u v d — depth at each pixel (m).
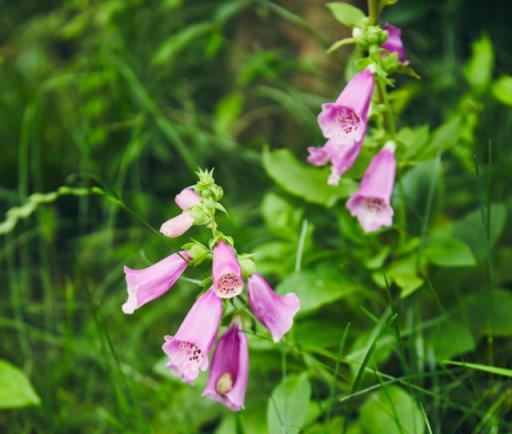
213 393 0.87
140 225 1.26
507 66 1.28
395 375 1.01
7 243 1.19
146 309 1.18
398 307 1.02
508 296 0.99
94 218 1.40
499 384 0.95
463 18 1.37
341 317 1.02
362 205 0.94
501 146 1.16
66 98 1.52
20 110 1.50
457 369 0.96
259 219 1.24
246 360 0.88
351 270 1.03
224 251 0.85
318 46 1.32
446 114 1.24
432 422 0.95
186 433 1.01
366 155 0.98
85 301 1.16
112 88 1.35
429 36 1.40
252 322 0.88
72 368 1.11
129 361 1.11
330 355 0.93
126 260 1.19
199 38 1.47
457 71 1.28
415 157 0.98
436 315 1.01
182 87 1.45
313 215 1.17
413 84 1.24
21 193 1.20
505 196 1.12
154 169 1.48
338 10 0.95
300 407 0.92
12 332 1.17
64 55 1.68
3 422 1.06
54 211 1.42
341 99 0.90
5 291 1.24
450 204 1.16
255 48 1.41
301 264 1.00
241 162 1.34
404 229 1.00
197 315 0.85
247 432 0.97
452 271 1.01
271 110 1.41
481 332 0.98
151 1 1.50
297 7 1.35
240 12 1.43
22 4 1.78
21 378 0.98
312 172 1.01
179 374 0.86
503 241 1.09
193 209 0.85
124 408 0.98
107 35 1.39
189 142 1.43
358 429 0.95
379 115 0.96
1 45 1.70
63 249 1.34
